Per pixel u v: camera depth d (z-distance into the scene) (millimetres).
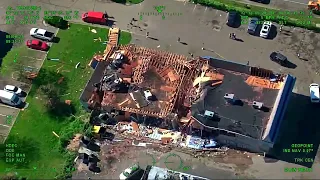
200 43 116938
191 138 104062
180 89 106500
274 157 101250
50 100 109250
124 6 123500
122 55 111000
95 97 106438
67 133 104938
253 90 104250
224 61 108125
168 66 110000
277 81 105562
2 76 113875
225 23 119562
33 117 108188
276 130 98125
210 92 104625
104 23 120688
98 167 101500
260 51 115062
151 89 106812
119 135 105375
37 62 115625
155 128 105750
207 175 100062
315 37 116562
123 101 105625
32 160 102938
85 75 113250
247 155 101875
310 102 107312
